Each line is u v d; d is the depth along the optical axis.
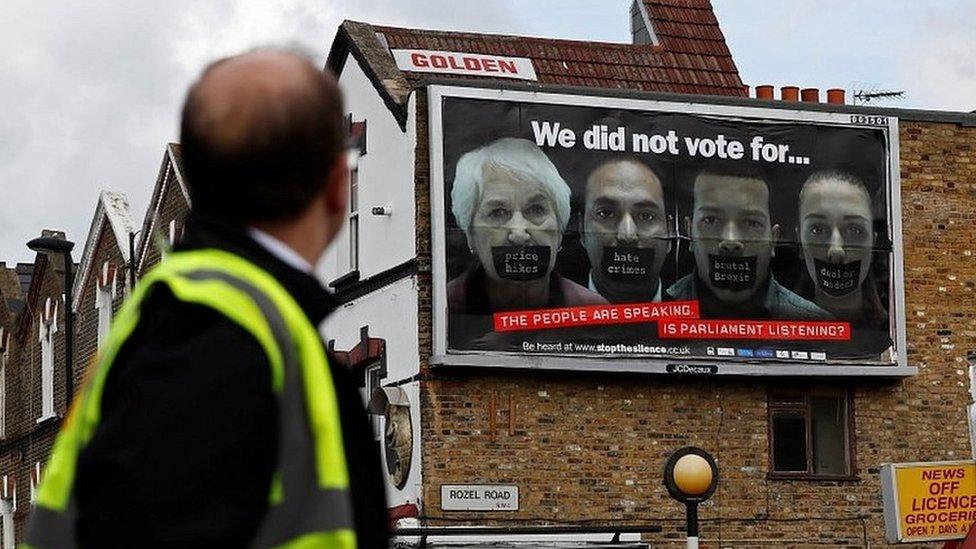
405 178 25.00
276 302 2.73
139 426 2.54
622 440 24.88
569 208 24.92
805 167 26.25
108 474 2.54
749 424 25.56
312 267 2.94
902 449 26.36
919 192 26.97
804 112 26.31
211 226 2.83
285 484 2.63
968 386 26.84
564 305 24.70
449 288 24.27
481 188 24.59
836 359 26.00
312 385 2.71
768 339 25.69
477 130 24.67
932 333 26.78
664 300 25.22
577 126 25.11
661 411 25.14
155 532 2.49
